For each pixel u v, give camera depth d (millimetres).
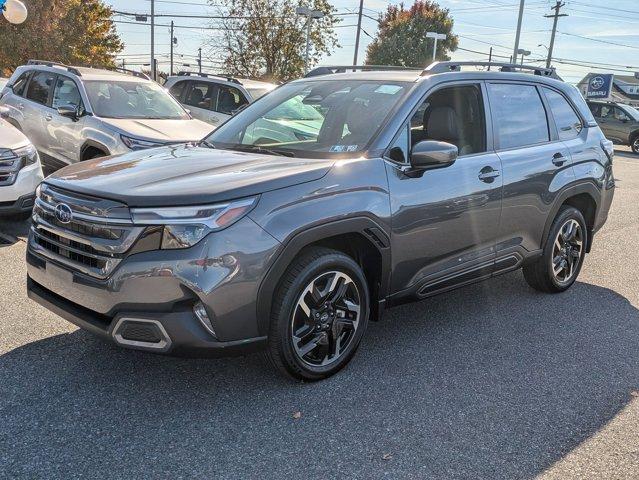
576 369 3980
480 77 4613
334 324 3605
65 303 3406
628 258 7039
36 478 2643
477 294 5465
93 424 3074
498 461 2928
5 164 6359
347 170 3568
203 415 3205
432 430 3170
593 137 5621
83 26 29234
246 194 3129
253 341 3219
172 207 3006
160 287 3004
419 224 3914
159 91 9477
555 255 5359
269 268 3160
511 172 4598
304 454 2910
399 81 4266
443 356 4090
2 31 26984
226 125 4668
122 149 7633
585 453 3027
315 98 4418
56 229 3352
